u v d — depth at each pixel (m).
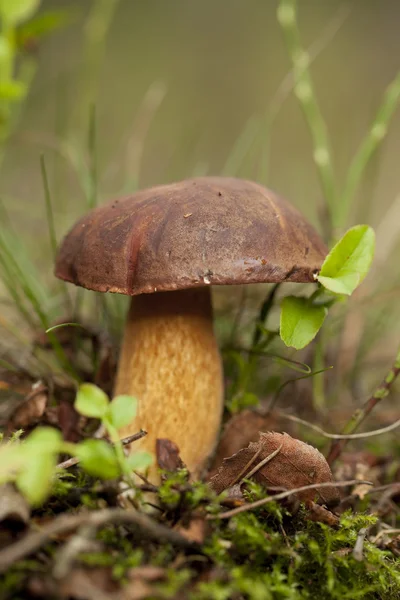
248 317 0.46
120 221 0.34
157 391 0.36
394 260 0.54
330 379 0.44
